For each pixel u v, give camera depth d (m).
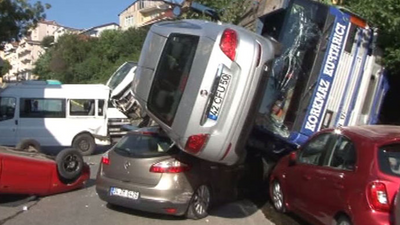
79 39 64.88
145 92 7.23
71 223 7.52
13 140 16.55
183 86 6.84
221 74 6.70
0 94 16.59
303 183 7.13
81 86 17.31
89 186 10.48
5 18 24.30
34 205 8.73
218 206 8.69
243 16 10.73
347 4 9.59
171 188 7.34
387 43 9.05
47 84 17.05
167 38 7.20
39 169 9.11
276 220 7.82
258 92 6.99
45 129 16.83
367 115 9.25
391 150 5.66
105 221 7.62
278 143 8.97
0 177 8.41
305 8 8.62
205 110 6.68
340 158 6.33
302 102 8.45
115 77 15.48
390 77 9.80
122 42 57.91
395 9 8.57
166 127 7.01
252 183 9.47
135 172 7.56
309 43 8.52
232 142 6.87
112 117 19.28
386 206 5.27
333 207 6.10
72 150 9.73
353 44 8.72
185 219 7.75
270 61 7.14
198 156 6.95
